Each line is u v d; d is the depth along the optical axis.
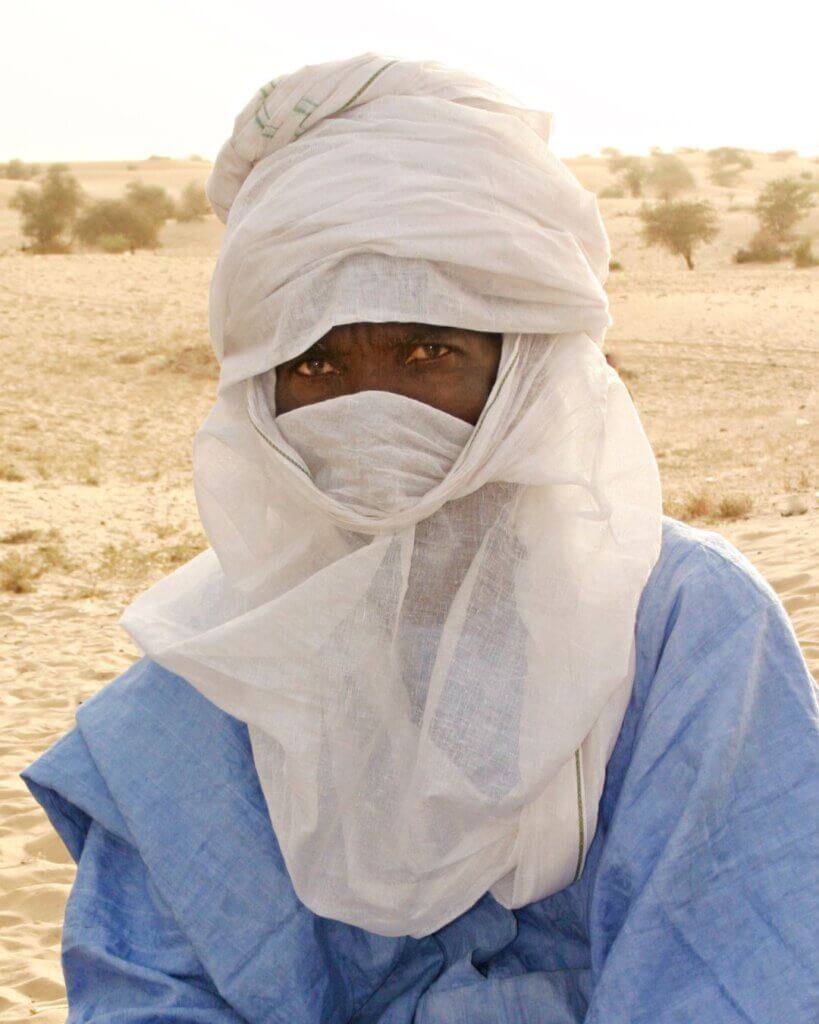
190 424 22.84
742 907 1.19
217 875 1.39
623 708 1.31
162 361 27.09
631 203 81.81
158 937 1.42
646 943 1.20
